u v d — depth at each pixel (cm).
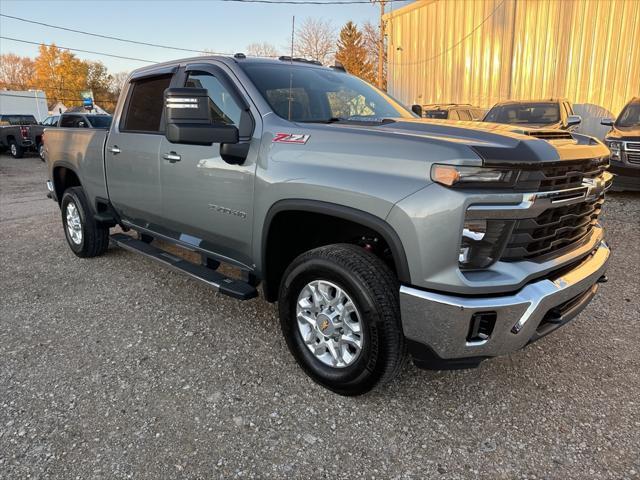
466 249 227
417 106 428
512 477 220
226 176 322
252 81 327
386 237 238
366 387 262
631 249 548
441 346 234
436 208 222
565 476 220
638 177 813
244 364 313
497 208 222
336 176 257
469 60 1675
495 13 1581
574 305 276
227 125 300
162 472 222
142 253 430
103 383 292
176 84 377
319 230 316
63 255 557
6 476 219
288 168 282
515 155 224
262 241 305
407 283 237
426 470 225
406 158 235
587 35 1421
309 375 289
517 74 1573
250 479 219
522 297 232
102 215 490
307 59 404
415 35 1828
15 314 391
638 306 397
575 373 301
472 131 255
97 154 466
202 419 259
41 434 247
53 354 327
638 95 1355
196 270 371
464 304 223
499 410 266
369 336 251
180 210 372
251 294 321
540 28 1501
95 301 416
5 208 884
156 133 393
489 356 238
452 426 254
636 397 276
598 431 248
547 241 253
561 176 241
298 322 293
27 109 3316
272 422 257
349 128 274
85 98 4578
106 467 225
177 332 357
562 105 1066
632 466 225
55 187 571
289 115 315
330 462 229
